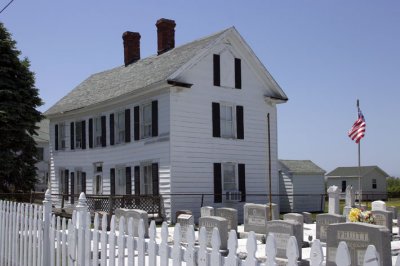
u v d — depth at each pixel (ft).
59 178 107.86
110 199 71.61
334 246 30.91
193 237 14.49
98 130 97.55
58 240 23.06
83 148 100.42
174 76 77.30
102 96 94.43
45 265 24.03
